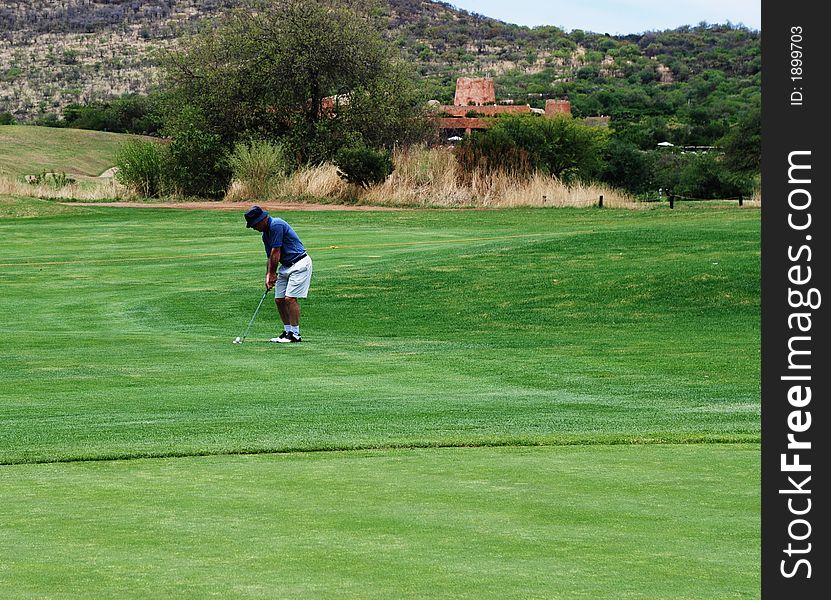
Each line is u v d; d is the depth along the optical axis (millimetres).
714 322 17328
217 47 63781
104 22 197125
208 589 4703
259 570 5000
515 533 5676
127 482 7074
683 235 26719
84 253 30234
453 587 4727
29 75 173875
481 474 7246
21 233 36625
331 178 52344
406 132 64000
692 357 13625
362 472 7352
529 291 20516
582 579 4852
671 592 4676
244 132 61375
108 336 16297
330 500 6484
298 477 7191
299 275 15648
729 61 164500
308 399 10781
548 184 49531
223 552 5320
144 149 58375
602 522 5914
